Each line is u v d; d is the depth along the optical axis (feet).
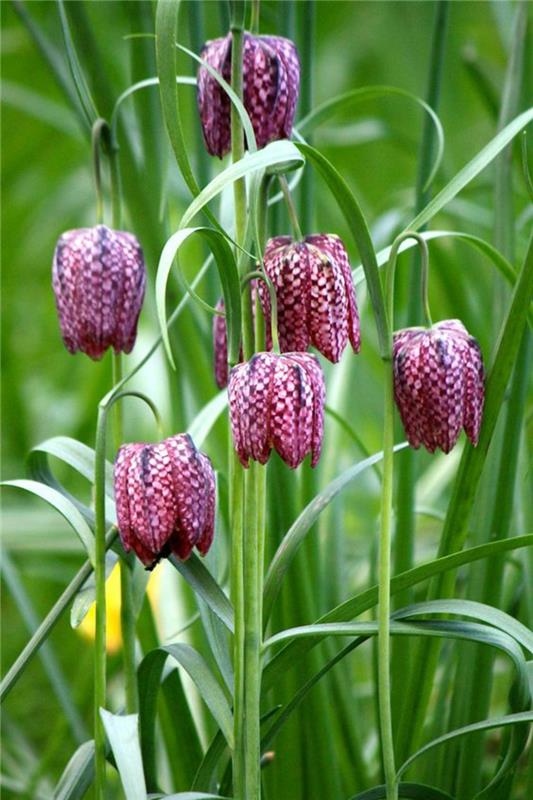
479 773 3.55
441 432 3.20
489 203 4.59
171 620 3.83
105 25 4.76
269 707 3.66
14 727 4.12
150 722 3.43
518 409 3.47
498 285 3.59
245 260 3.19
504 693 4.25
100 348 3.35
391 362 3.19
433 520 4.41
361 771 3.71
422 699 3.48
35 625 3.87
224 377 3.35
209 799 3.28
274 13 3.87
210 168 3.77
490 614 3.25
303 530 3.34
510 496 3.50
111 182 3.40
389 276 3.18
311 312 3.17
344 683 3.73
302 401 3.12
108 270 3.33
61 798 3.36
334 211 4.74
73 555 4.65
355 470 3.37
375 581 3.80
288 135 3.28
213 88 3.25
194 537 3.21
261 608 3.27
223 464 3.86
